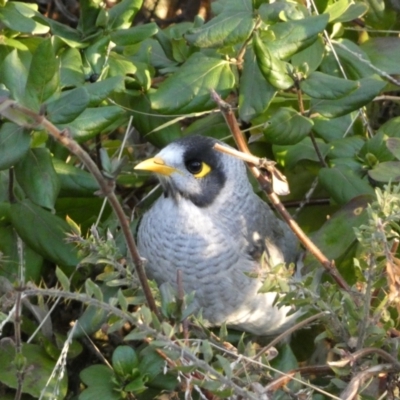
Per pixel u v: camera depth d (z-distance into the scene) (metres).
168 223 7.54
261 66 7.11
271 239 7.93
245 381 5.67
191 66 7.48
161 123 8.09
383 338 5.88
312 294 6.12
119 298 5.61
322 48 7.68
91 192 7.42
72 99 5.98
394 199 5.86
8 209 7.46
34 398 7.25
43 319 7.10
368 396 6.18
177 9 10.02
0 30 7.53
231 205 7.61
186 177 7.48
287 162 8.14
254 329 7.75
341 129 8.13
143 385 6.41
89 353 8.00
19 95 6.47
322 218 8.44
